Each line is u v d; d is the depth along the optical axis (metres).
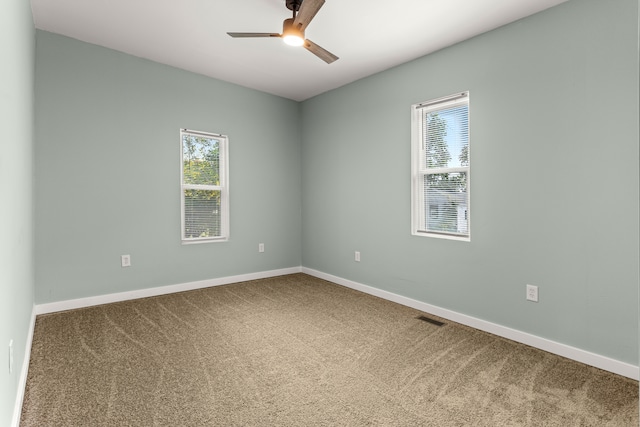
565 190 2.42
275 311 3.33
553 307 2.49
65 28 3.01
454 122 3.21
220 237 4.34
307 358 2.36
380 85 3.83
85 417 1.69
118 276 3.54
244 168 4.50
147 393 1.91
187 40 3.19
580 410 1.79
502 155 2.77
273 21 2.84
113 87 3.45
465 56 3.03
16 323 1.76
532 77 2.58
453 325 3.02
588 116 2.30
